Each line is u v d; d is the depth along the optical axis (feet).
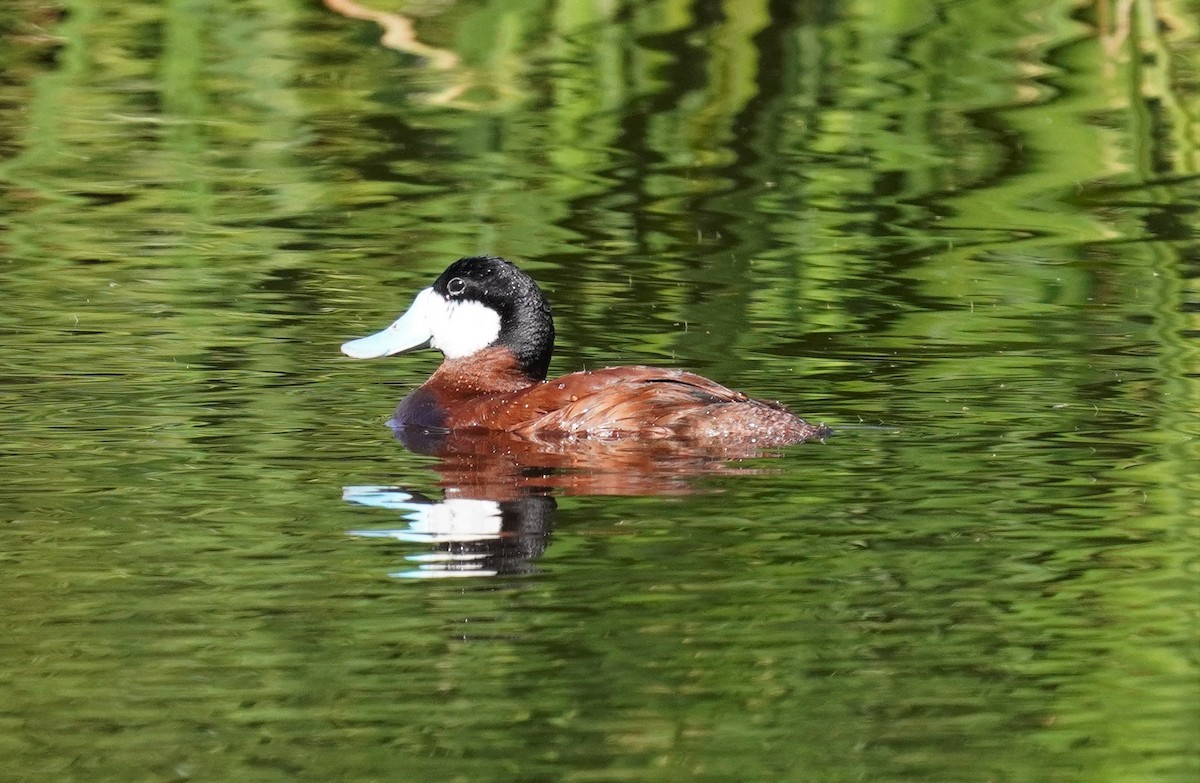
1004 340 48.26
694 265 57.31
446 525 32.55
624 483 35.40
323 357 47.34
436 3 84.74
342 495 34.73
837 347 47.83
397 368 46.85
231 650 26.73
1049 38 82.48
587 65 81.30
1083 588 29.19
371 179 68.03
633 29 84.12
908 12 84.74
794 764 23.31
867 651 26.76
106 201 64.75
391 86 79.36
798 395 42.93
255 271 56.39
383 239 60.44
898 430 39.45
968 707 24.93
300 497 34.58
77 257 57.72
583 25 84.38
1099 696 25.34
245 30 84.99
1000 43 82.43
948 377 44.50
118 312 51.29
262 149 71.67
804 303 52.80
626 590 29.12
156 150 71.26
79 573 29.94
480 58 82.74
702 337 48.93
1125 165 69.15
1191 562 30.32
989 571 30.01
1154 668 26.18
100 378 44.55
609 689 25.49
